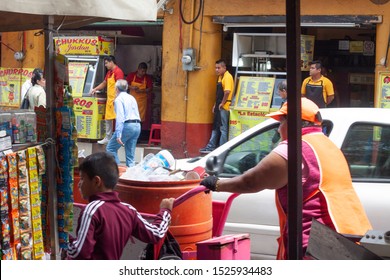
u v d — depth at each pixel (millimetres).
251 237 7023
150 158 6148
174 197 5266
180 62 14945
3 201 4363
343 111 7133
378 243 3895
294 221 3941
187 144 15008
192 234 5309
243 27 14836
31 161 4602
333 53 15406
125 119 12664
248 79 14148
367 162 6812
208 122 14922
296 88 3814
